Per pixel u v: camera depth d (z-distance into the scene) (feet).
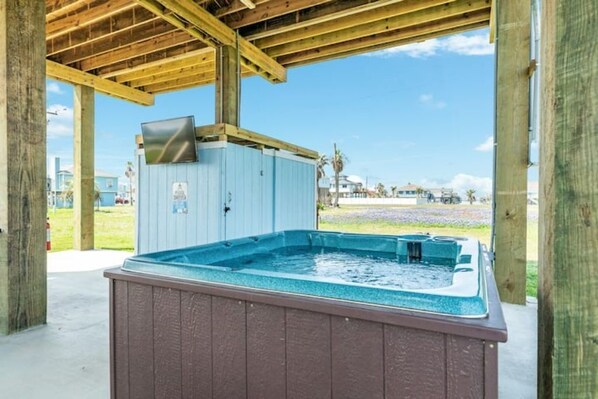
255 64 17.10
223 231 13.65
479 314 3.41
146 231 15.30
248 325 4.42
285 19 14.88
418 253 10.07
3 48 8.61
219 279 4.78
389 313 3.59
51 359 7.36
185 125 13.87
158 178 15.03
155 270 5.33
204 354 4.74
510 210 11.42
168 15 12.78
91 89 21.77
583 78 2.76
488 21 14.83
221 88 14.99
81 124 21.44
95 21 15.16
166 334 5.04
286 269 8.99
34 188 9.18
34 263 9.14
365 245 11.16
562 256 2.85
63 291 12.60
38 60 9.25
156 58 19.17
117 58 18.98
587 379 2.74
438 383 3.42
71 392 6.14
